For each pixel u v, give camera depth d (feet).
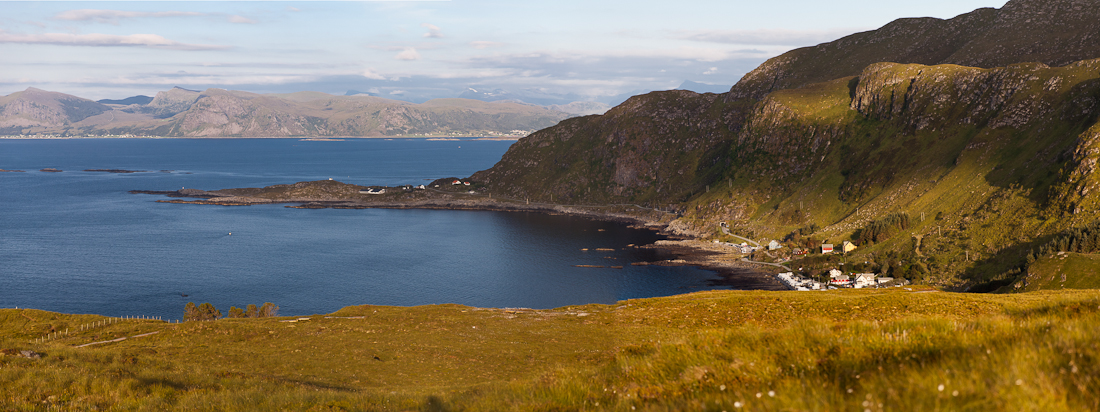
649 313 231.71
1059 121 633.61
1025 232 520.01
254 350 178.60
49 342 190.39
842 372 32.35
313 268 622.95
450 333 203.51
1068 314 47.98
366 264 647.97
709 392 35.19
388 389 129.39
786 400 26.58
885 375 29.07
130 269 596.70
